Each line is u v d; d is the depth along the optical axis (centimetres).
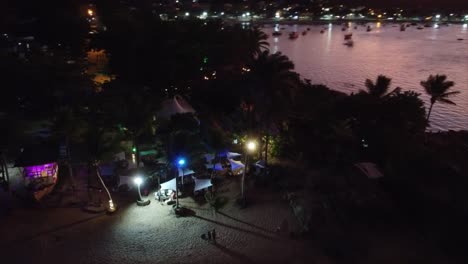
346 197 3491
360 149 4675
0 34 9600
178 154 3722
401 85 11488
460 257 2762
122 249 2927
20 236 3048
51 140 4394
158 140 4631
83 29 9275
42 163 3800
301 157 4512
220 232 3147
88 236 3084
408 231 3077
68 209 3488
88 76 6494
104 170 4019
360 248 2869
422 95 10200
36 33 9519
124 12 11544
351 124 5272
